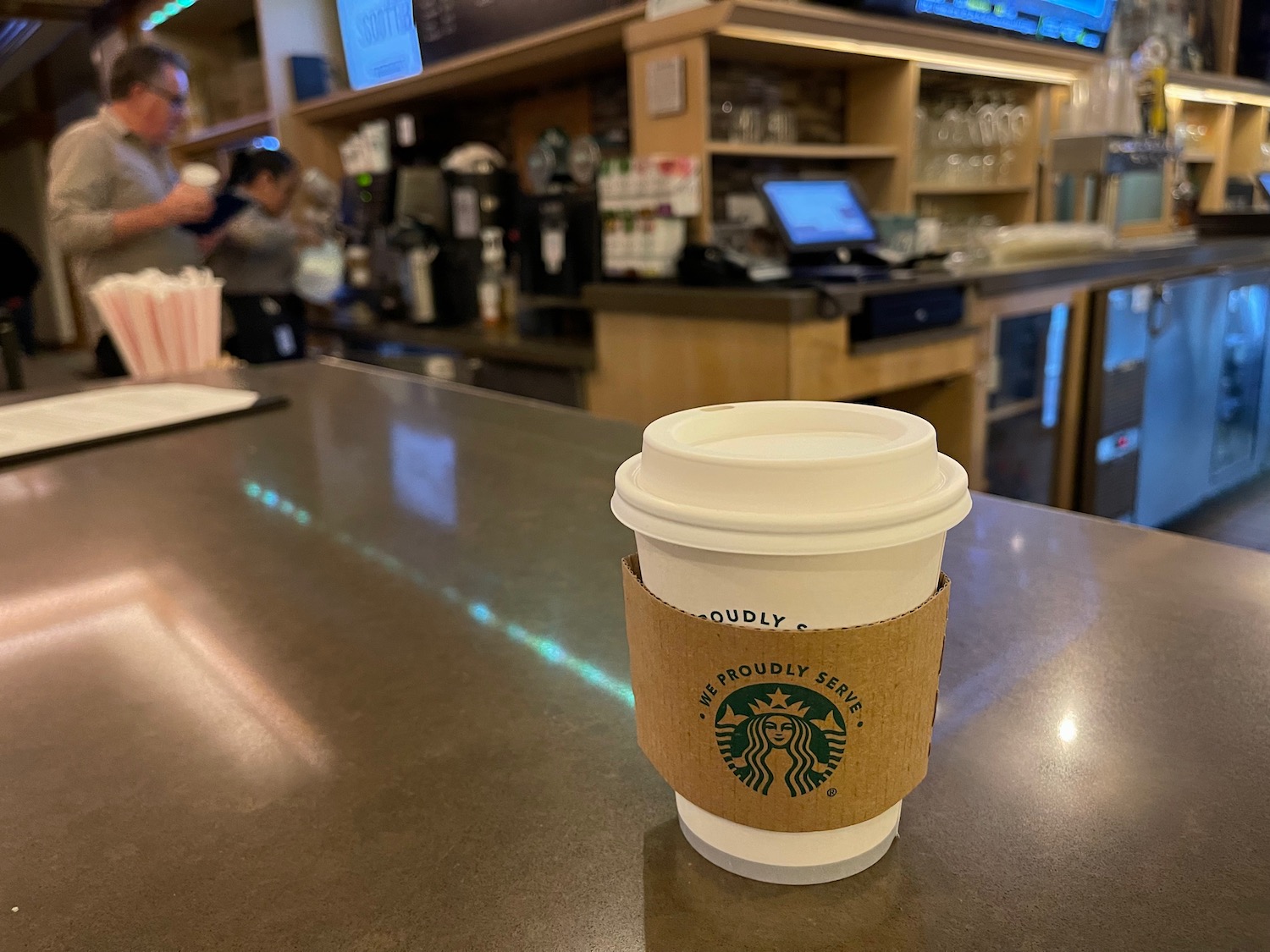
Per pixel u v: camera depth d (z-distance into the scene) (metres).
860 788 0.38
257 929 0.40
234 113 4.93
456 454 1.22
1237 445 3.71
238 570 0.84
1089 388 2.97
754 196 3.31
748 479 0.35
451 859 0.44
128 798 0.51
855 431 0.41
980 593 0.72
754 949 0.37
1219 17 5.10
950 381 2.77
